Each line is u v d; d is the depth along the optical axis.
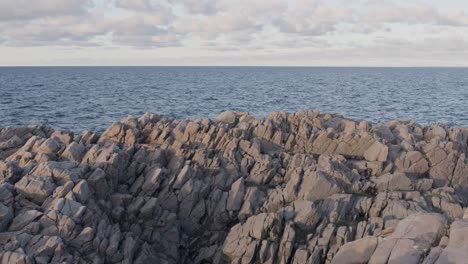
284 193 34.84
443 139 42.62
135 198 33.75
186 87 185.38
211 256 32.72
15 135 42.59
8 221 27.89
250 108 109.25
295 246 30.33
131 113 98.19
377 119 93.06
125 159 37.06
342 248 23.06
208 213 35.06
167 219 33.41
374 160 39.94
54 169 32.09
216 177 37.41
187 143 42.06
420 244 20.88
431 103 125.19
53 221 27.86
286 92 160.12
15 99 122.00
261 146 43.16
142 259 29.91
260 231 31.08
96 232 28.67
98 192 32.59
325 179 34.81
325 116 47.41
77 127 79.31
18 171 32.56
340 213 32.59
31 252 25.78
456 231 20.31
